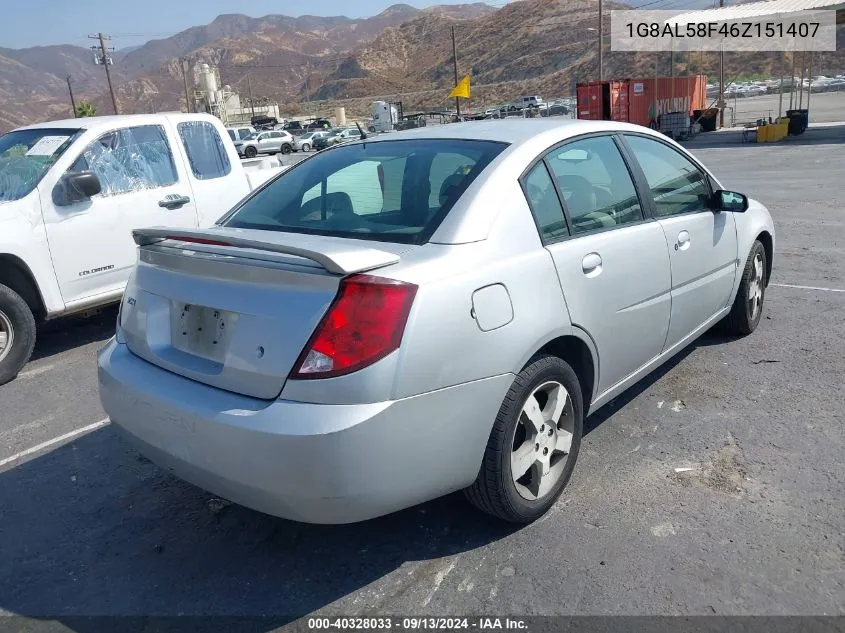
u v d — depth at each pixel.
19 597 3.01
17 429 4.72
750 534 3.12
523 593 2.85
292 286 2.65
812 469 3.60
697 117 34.06
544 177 3.38
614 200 3.78
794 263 7.71
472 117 48.62
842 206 11.13
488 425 2.88
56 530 3.50
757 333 5.55
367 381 2.52
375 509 2.64
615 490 3.52
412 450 2.64
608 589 2.84
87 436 4.55
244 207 3.85
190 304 2.95
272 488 2.57
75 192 6.01
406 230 3.07
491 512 3.13
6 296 5.52
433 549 3.16
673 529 3.18
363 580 2.99
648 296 3.85
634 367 3.92
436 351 2.66
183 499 3.74
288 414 2.53
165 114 6.99
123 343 3.37
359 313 2.54
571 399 3.33
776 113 40.84
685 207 4.39
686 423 4.17
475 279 2.83
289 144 51.50
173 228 3.12
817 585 2.79
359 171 3.62
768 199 12.28
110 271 6.30
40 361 6.13
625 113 30.23
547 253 3.18
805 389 4.52
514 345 2.92
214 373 2.81
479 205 3.06
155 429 2.93
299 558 3.17
